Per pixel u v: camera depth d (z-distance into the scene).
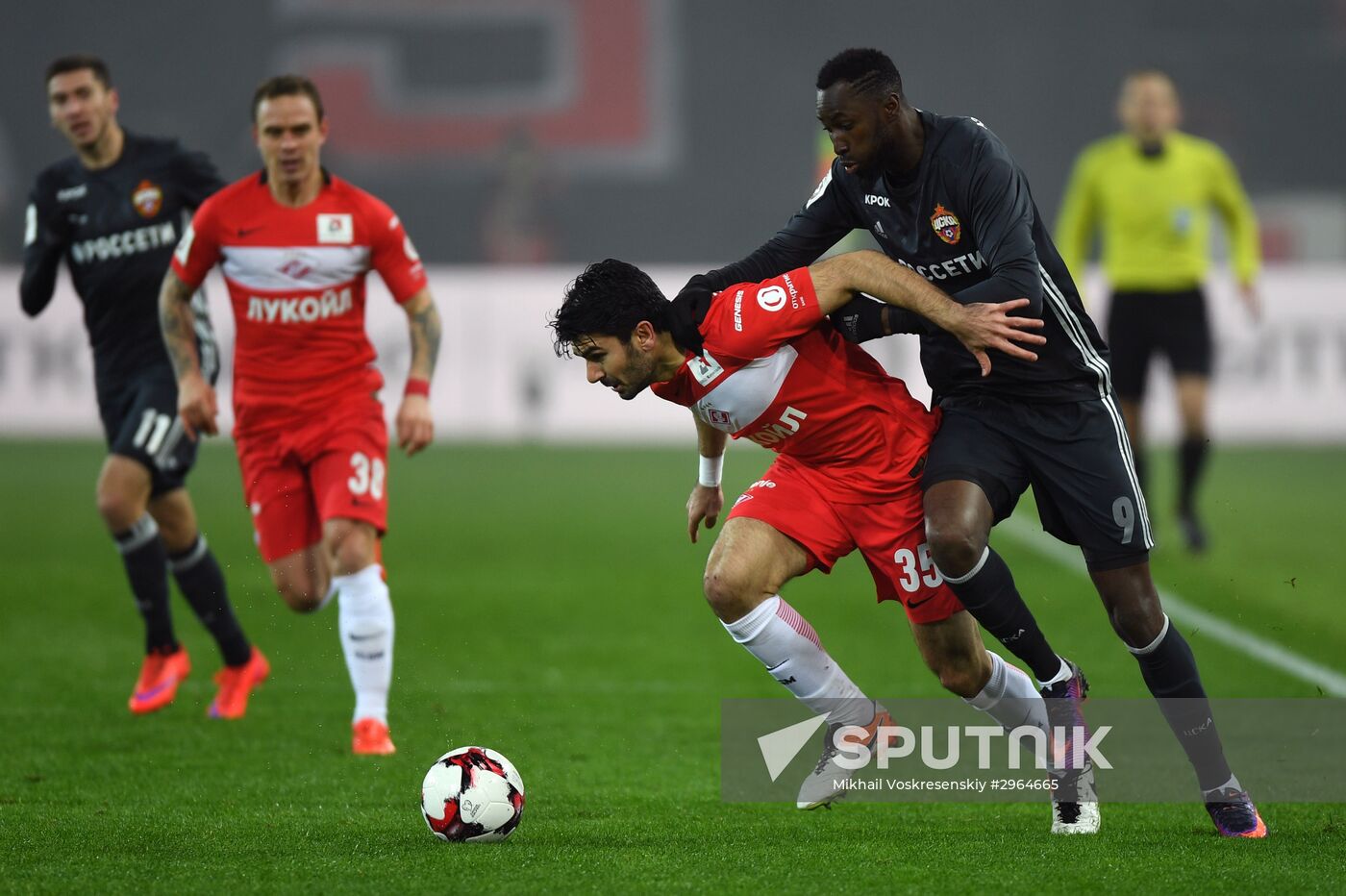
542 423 66.31
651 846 15.52
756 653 17.03
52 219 24.12
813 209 17.81
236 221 21.48
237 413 22.00
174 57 90.31
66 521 44.66
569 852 15.22
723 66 90.44
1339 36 87.00
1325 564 36.53
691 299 16.47
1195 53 87.62
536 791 18.52
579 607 32.56
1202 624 30.00
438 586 34.72
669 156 90.81
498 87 91.44
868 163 16.28
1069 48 88.56
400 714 23.17
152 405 23.44
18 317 64.75
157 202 23.97
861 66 15.94
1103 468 16.31
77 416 64.88
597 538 42.03
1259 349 61.72
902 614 32.16
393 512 46.56
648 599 33.53
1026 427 16.47
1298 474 54.06
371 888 13.75
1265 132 86.69
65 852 15.14
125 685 25.23
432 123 91.38
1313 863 14.70
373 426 21.84
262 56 90.94
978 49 88.94
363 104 91.44
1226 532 41.84
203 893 13.62
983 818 17.17
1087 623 30.52
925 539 16.92
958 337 15.60
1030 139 89.00
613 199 90.88
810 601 33.75
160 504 23.31
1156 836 16.05
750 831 16.39
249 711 23.39
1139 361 38.34
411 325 22.41
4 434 65.25
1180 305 37.78
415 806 17.50
